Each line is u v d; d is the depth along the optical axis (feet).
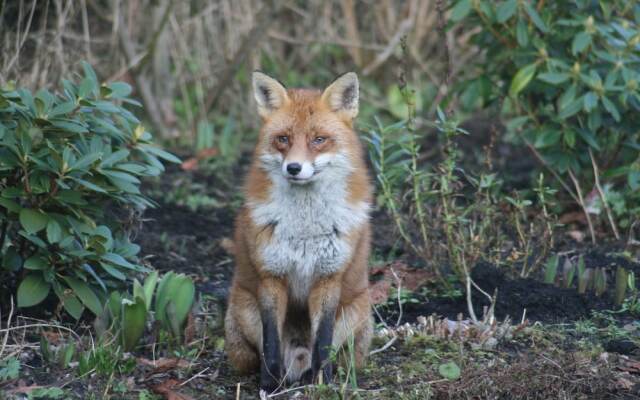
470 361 30.19
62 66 48.44
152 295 33.27
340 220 28.37
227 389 28.71
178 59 62.64
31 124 29.78
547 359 29.14
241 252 29.66
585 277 36.73
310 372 28.84
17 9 47.21
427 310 35.94
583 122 45.32
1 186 30.89
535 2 45.68
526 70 44.06
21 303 29.94
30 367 28.43
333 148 28.84
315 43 70.23
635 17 44.37
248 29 64.13
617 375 28.99
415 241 43.83
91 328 32.48
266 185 28.84
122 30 56.65
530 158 57.67
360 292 29.81
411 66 70.64
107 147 31.53
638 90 42.65
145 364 29.35
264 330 28.22
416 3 70.69
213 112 65.67
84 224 30.76
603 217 45.24
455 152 37.27
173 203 49.73
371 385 28.63
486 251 40.37
